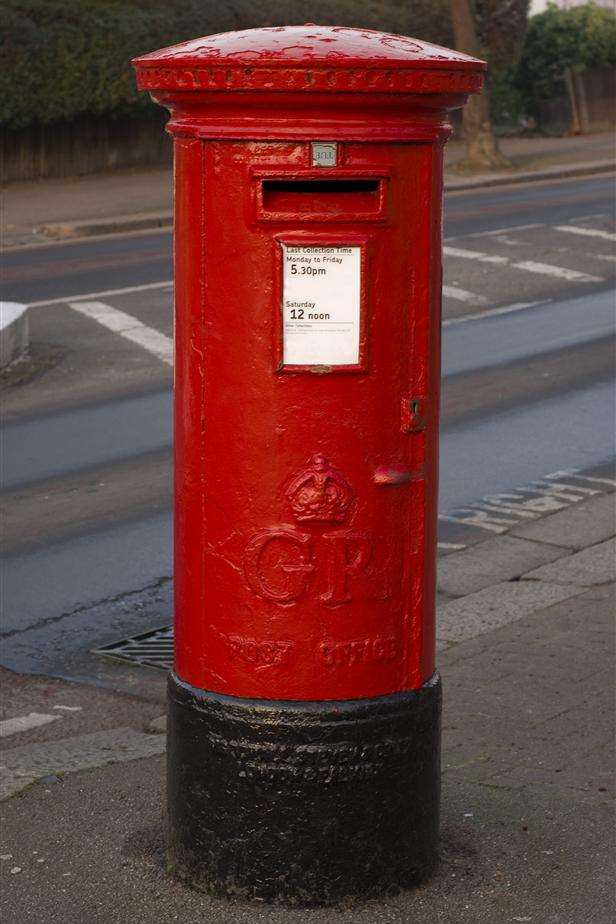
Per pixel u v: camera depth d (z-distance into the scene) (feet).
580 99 146.20
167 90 12.39
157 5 107.14
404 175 12.48
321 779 13.19
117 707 20.70
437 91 12.19
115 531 29.35
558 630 22.49
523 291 59.67
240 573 13.08
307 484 12.80
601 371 44.50
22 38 97.81
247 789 13.28
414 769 13.57
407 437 13.05
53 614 24.79
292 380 12.68
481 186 103.55
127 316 54.60
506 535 28.81
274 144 12.16
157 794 16.29
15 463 34.86
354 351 12.64
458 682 20.13
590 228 76.59
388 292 12.66
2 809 15.87
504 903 13.56
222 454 12.98
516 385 42.86
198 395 13.05
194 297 12.89
